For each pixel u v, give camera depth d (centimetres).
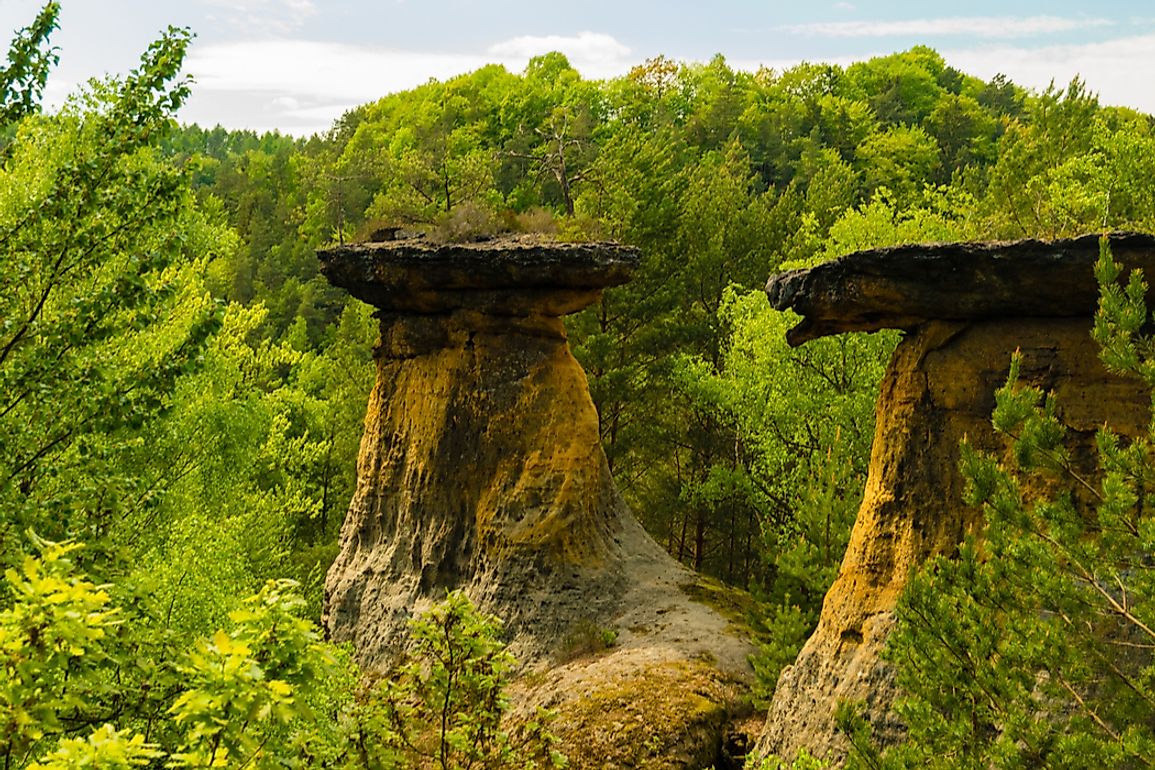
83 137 1717
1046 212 3297
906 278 1530
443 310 2736
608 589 2580
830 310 1630
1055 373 1455
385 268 2638
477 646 967
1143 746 925
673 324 3903
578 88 9450
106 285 1168
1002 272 1445
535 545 2547
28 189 1855
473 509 2656
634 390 3872
